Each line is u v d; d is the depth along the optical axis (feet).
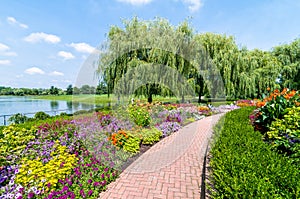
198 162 11.34
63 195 6.97
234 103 42.16
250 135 8.82
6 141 10.54
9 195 6.75
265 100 15.65
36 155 10.00
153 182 8.82
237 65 36.88
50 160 9.04
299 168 5.80
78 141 12.07
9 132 11.41
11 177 7.98
